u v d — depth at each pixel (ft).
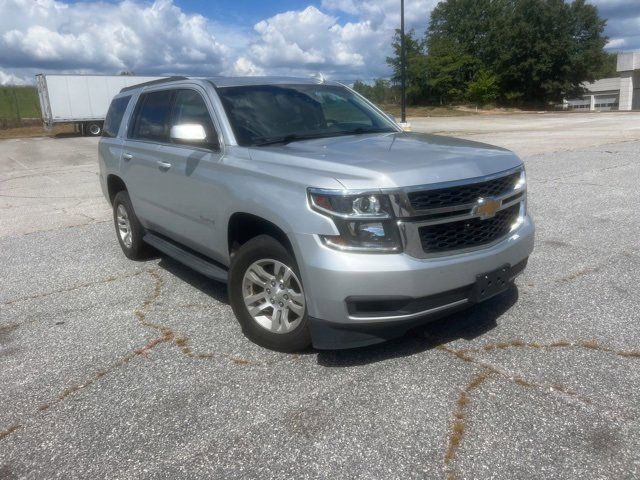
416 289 11.18
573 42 183.21
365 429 10.17
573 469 8.87
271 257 12.73
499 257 12.31
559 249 19.94
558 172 36.78
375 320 11.32
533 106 194.08
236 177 13.62
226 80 16.46
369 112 17.75
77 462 9.78
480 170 12.15
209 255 15.79
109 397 11.79
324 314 11.49
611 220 23.61
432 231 11.48
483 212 11.89
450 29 206.69
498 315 14.49
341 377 11.96
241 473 9.26
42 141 110.22
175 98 17.52
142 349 13.89
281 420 10.59
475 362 12.25
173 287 18.25
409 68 193.16
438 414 10.48
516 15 187.32
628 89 181.06
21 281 19.84
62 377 12.76
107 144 21.74
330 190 11.18
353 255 11.07
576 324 13.83
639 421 9.98
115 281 19.21
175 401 11.47
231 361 12.99
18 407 11.64
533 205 27.12
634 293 15.66
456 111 172.24
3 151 90.43
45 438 10.52
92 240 25.30
